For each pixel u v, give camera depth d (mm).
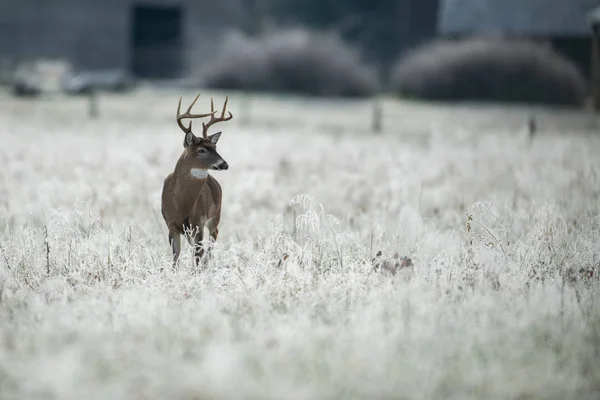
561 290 27406
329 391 19406
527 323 24188
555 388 19953
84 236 34375
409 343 22562
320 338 22781
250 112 130125
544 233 34406
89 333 23281
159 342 22562
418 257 31594
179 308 25938
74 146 71812
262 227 38000
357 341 22562
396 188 44969
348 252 32969
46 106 129125
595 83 132500
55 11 195125
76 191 44156
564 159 63031
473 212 37031
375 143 82750
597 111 132500
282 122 115438
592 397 19672
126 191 43125
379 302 26219
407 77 172250
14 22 194000
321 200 45594
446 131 103062
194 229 32438
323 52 174625
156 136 84438
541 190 46719
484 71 163500
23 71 159875
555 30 175250
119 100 146750
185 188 32125
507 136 87312
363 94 174000
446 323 24250
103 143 75562
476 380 20203
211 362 20391
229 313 25812
